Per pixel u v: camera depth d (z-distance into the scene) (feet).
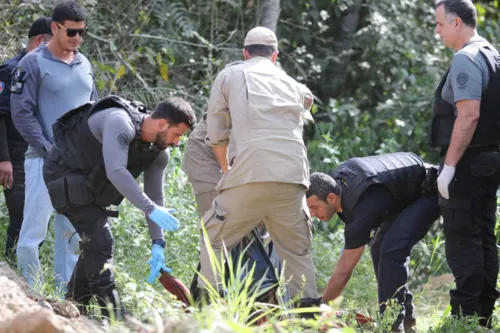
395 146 64.75
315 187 32.04
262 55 31.89
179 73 64.80
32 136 34.42
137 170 30.32
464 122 31.53
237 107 30.40
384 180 32.12
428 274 56.34
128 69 58.59
